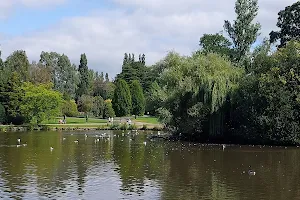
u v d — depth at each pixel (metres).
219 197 24.03
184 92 59.31
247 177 30.16
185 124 59.22
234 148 50.19
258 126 53.72
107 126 92.25
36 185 27.17
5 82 101.69
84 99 138.62
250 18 83.12
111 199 23.55
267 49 62.44
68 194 24.72
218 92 55.38
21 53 127.00
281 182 28.34
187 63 65.25
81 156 41.94
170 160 39.06
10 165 35.56
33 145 53.34
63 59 170.50
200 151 46.84
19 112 99.44
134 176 30.52
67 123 103.19
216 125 56.75
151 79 152.62
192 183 27.98
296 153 44.81
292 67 54.22
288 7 83.38
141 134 74.81
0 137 66.94
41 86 101.31
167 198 23.78
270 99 52.28
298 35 82.00
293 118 52.44
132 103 129.88
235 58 84.44
